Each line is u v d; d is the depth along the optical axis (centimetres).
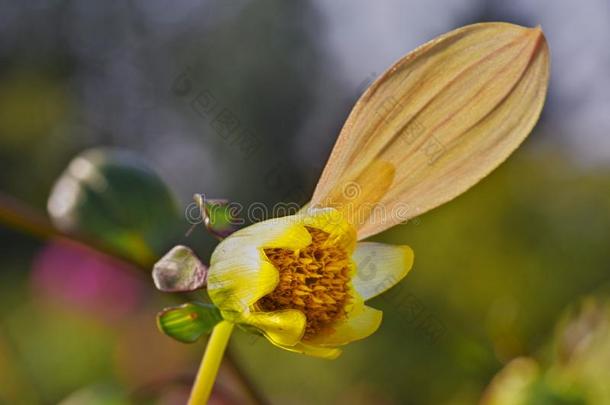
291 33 214
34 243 175
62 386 87
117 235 35
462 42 29
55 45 245
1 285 163
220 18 223
